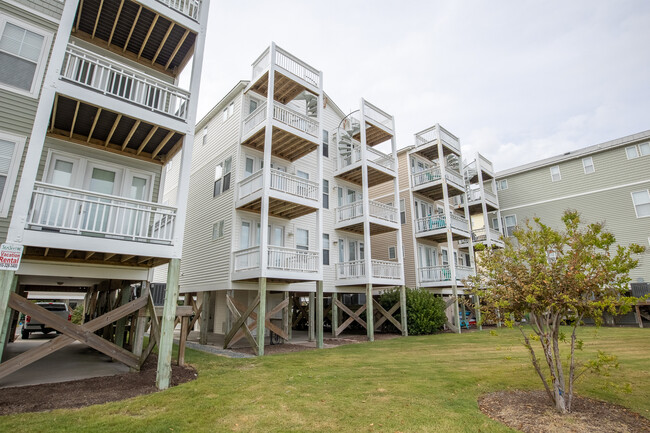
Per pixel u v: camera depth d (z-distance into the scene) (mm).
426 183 20453
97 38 9430
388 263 16797
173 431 4250
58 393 5992
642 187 20828
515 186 26281
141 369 8094
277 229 15375
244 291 16672
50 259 7582
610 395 5723
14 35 7285
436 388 6242
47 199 7914
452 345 12367
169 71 10578
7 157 6840
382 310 17000
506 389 6180
